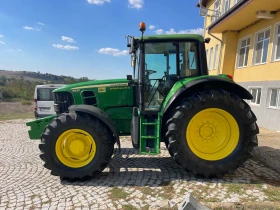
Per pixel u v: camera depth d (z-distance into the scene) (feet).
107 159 12.59
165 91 14.03
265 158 15.72
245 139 12.41
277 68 28.94
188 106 12.15
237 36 41.81
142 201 10.21
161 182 12.09
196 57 13.94
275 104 29.58
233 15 32.63
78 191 11.32
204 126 12.68
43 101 34.06
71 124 12.32
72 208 9.73
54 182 12.44
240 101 12.44
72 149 12.65
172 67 13.94
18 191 11.38
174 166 14.51
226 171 12.26
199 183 11.85
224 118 12.64
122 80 15.28
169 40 13.62
